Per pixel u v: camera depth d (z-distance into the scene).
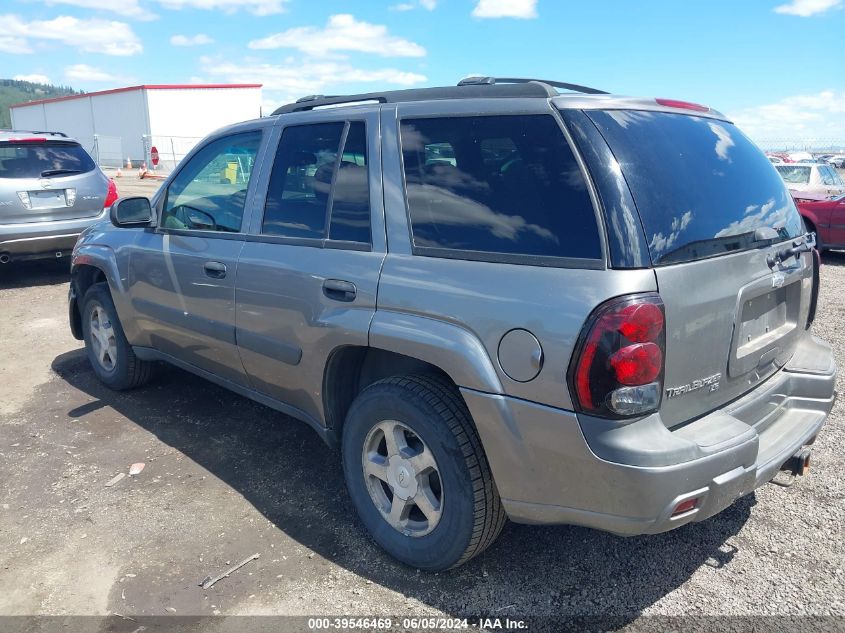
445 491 2.77
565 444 2.40
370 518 3.14
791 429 2.98
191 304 4.01
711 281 2.50
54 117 45.19
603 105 2.66
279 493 3.69
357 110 3.24
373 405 2.98
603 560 3.07
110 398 5.05
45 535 3.32
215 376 4.16
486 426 2.58
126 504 3.59
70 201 8.40
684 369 2.45
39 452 4.20
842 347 6.12
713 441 2.42
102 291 4.95
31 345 6.32
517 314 2.46
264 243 3.53
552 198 2.51
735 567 3.01
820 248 11.62
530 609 2.76
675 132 2.78
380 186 3.04
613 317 2.27
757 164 3.15
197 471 3.94
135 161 38.50
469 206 2.74
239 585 2.93
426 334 2.71
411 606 2.79
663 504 2.31
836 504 3.50
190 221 4.12
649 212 2.41
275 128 3.66
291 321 3.33
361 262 3.02
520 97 2.72
